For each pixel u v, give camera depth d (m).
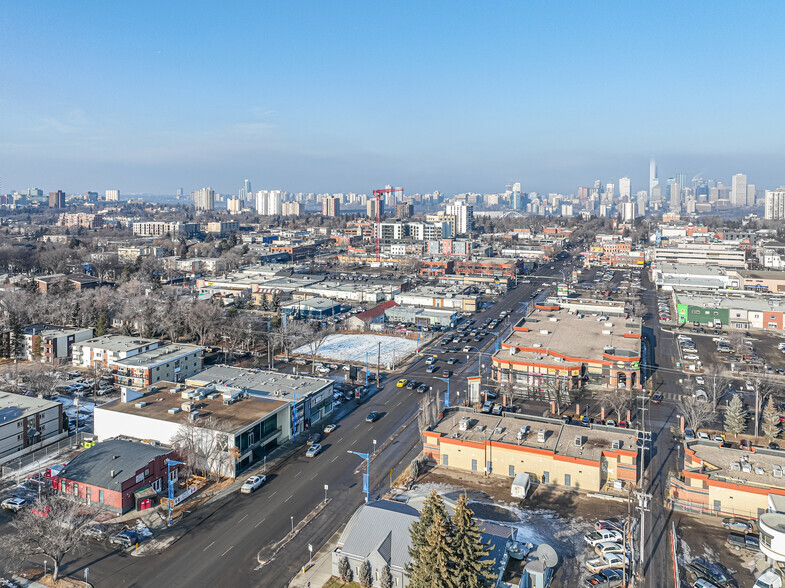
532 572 67.25
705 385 135.00
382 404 128.25
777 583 66.00
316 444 105.50
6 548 73.88
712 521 81.31
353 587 67.75
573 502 86.69
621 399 118.25
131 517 83.06
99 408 107.81
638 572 70.06
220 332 180.88
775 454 90.75
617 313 197.38
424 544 61.94
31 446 104.44
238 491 90.50
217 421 100.38
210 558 73.25
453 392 135.38
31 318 193.75
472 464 97.25
